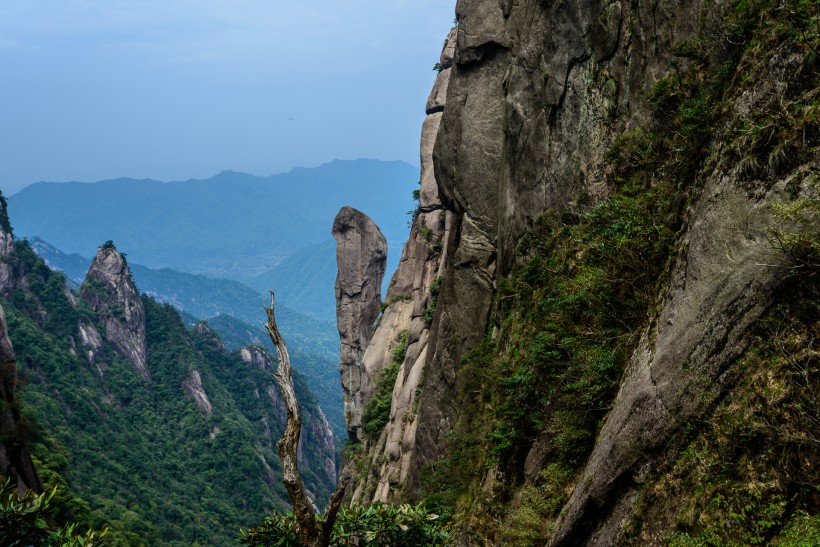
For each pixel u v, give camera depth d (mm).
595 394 13570
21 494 27469
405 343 61344
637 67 20391
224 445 150875
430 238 59875
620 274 14711
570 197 23188
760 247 8695
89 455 110250
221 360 195625
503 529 16219
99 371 151000
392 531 9523
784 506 7246
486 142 33000
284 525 8906
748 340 8516
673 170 15406
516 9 30406
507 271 28047
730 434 8234
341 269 80625
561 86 24562
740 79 10875
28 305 146625
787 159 8648
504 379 19625
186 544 101750
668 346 10023
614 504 10508
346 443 79250
